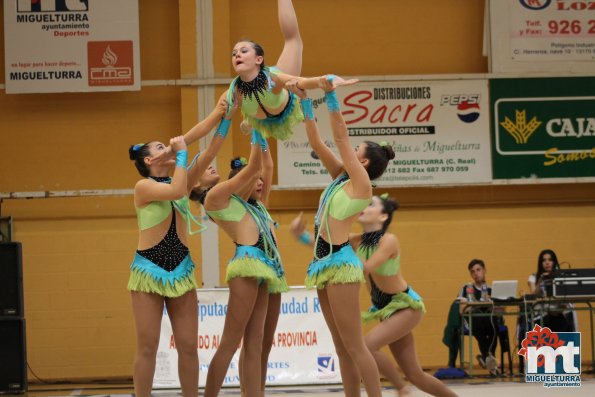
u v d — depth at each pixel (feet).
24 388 41.73
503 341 46.09
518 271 53.16
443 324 52.34
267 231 25.53
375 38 54.24
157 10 53.72
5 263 41.70
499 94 53.01
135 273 23.07
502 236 53.31
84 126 52.80
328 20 54.13
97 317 51.24
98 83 51.78
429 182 52.49
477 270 46.60
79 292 51.34
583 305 53.26
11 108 52.60
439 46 54.34
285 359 41.93
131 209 52.54
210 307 41.91
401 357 25.57
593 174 53.11
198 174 23.99
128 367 51.03
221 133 23.61
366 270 24.53
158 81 52.49
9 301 41.57
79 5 51.67
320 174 52.29
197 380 23.49
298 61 23.81
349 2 54.29
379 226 25.62
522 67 53.06
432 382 25.58
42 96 52.75
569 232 53.62
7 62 51.31
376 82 52.65
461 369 44.14
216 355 24.70
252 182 25.66
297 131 52.29
